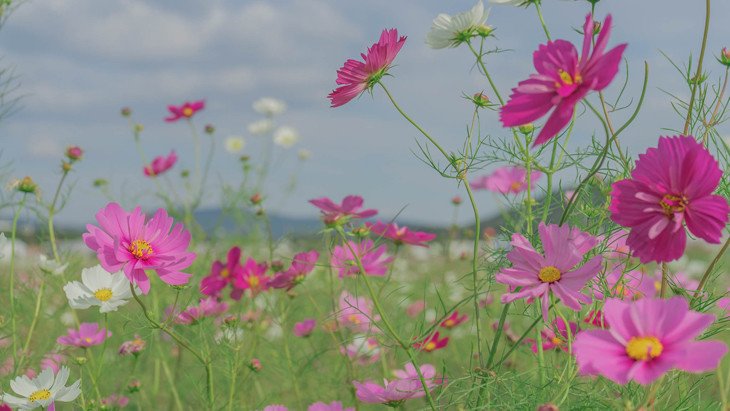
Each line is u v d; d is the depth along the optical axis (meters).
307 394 1.44
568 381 0.86
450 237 1.92
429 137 0.94
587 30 0.80
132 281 0.93
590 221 0.98
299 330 1.44
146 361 1.57
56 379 1.00
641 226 0.81
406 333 1.27
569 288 0.83
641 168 0.81
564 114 0.78
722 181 0.94
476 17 1.02
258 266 1.39
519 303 1.07
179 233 0.96
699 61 0.90
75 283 1.11
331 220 1.06
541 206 1.06
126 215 0.94
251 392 1.40
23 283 1.45
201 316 1.21
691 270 1.56
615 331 0.75
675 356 0.73
